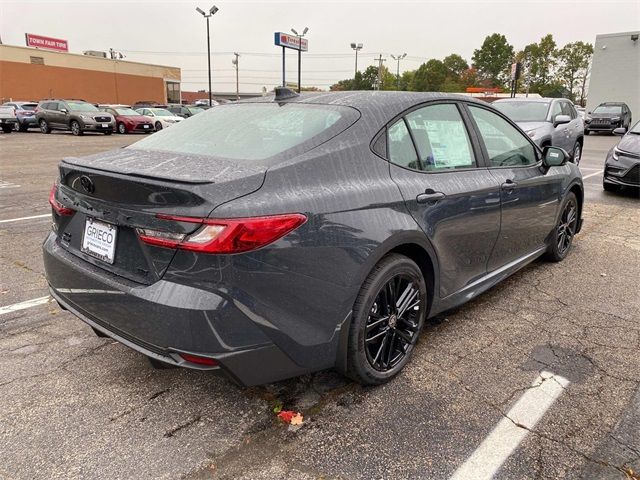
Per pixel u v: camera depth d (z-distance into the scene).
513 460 2.13
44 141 19.56
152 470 2.07
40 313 3.54
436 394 2.61
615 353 3.04
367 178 2.48
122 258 2.23
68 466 2.08
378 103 2.74
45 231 5.76
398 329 2.75
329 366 2.40
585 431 2.32
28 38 50.03
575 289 4.09
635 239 5.68
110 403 2.52
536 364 2.91
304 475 2.05
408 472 2.06
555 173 4.25
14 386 2.65
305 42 36.97
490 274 3.55
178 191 1.96
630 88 31.20
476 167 3.26
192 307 1.93
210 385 2.69
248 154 2.37
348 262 2.29
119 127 24.83
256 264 1.98
